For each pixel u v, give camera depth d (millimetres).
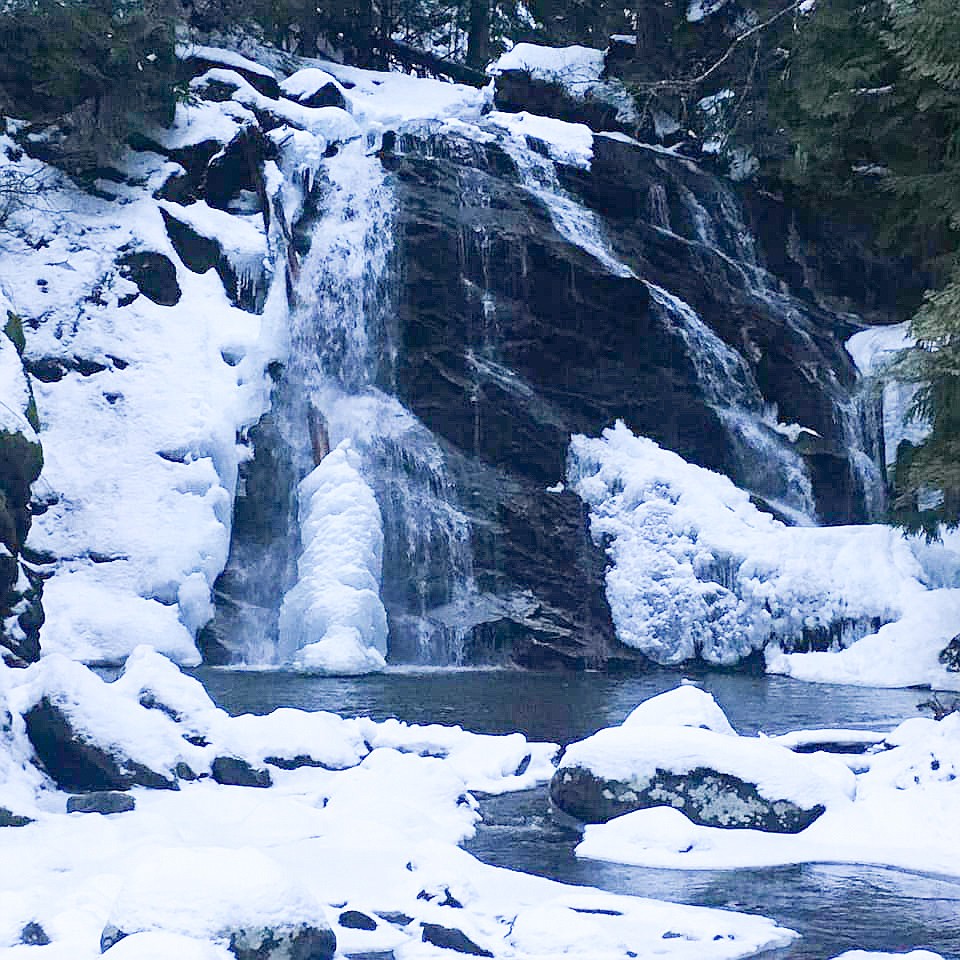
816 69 33531
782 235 38438
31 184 33750
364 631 27094
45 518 28188
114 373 30781
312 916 7664
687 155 39719
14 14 34281
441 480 30781
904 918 8789
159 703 13469
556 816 12023
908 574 27656
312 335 32750
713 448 33375
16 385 19938
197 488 28969
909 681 24953
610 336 33312
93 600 26797
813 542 28891
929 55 21094
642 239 35844
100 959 6738
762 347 35094
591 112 40250
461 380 31875
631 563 29594
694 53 40344
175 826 10547
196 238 33281
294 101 37750
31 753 12312
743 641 27953
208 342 31516
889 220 35156
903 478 25375
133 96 34438
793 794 11438
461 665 28391
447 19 53125
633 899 8922
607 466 31438
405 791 12398
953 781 11758
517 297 33125
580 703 20672
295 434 31266
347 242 33688
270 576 29453
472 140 35719
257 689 22375
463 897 8789
